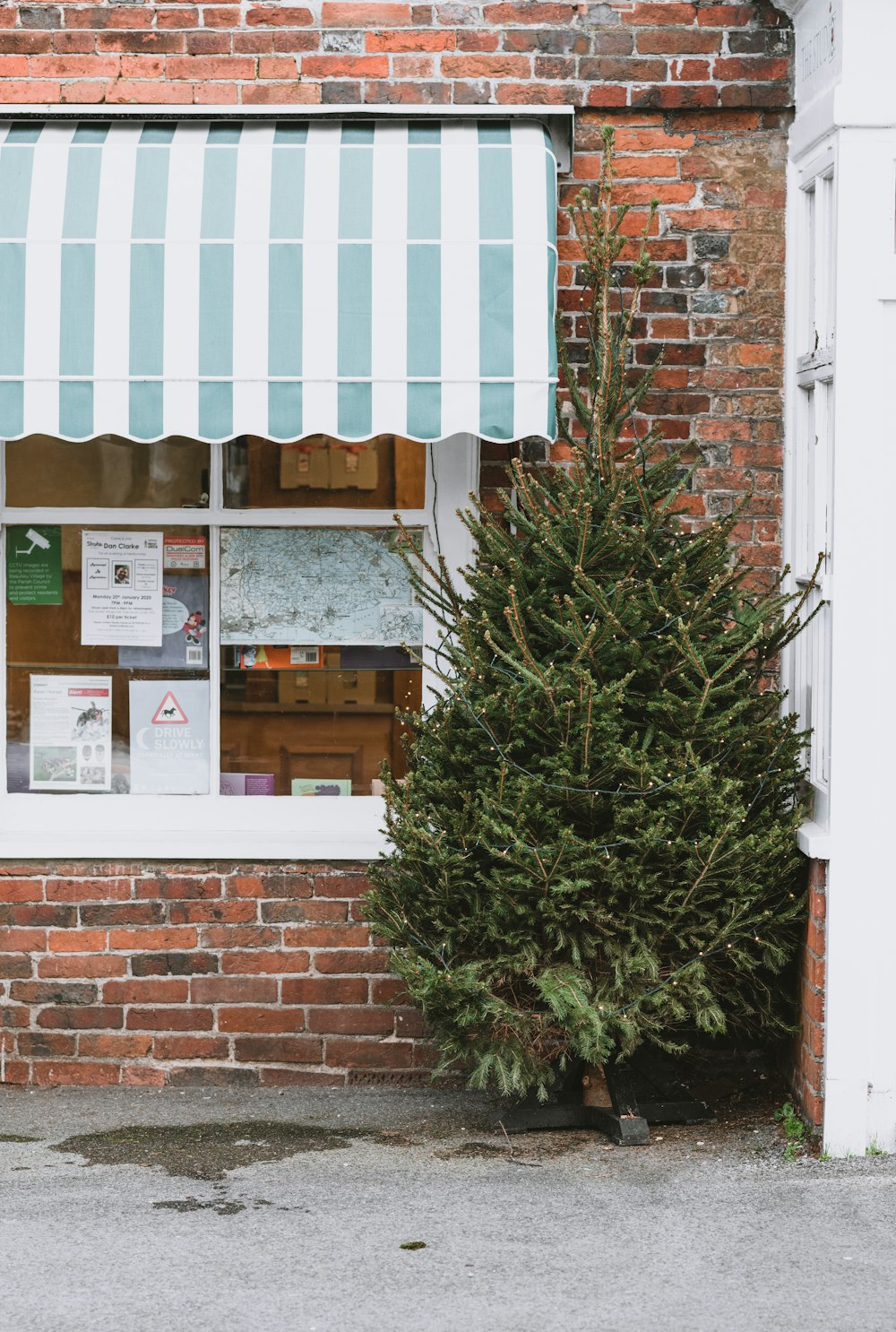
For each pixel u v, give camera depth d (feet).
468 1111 20.42
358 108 20.18
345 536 21.63
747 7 20.80
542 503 19.21
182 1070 21.45
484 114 20.30
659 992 18.01
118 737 21.88
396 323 18.65
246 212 19.01
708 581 18.57
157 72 20.95
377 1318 14.42
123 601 21.74
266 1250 15.93
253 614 21.74
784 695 18.51
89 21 20.95
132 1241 16.17
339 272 18.75
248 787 21.84
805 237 20.52
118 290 18.79
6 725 21.86
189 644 21.77
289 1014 21.38
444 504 21.31
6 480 21.68
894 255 17.95
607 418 19.01
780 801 18.86
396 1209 16.98
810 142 19.43
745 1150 18.70
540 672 17.65
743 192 21.02
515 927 18.21
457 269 18.74
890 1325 14.25
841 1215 16.70
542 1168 18.21
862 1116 18.35
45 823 21.83
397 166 19.36
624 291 21.12
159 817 21.80
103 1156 18.78
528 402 18.57
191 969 21.38
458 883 18.08
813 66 19.61
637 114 21.02
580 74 20.88
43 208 19.06
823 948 18.48
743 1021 19.54
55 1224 16.63
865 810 18.17
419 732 20.63
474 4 20.86
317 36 20.92
